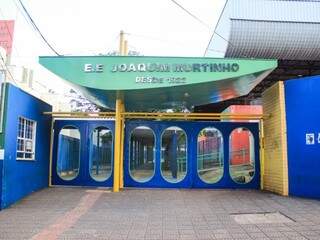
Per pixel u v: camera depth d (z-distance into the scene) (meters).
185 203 10.33
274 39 15.73
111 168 13.65
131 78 11.37
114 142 13.27
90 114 13.40
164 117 13.43
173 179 13.66
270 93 12.71
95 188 13.06
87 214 8.90
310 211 9.09
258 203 10.24
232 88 12.62
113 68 11.43
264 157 13.32
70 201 10.54
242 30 15.51
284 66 18.14
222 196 11.52
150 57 11.40
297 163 11.29
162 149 14.78
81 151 13.70
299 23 15.61
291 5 15.75
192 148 13.62
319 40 15.80
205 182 13.45
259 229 7.47
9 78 12.62
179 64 11.33
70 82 11.52
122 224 7.93
